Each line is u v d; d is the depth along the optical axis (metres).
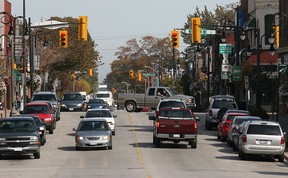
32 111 58.31
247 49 85.81
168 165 35.59
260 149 38.44
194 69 141.25
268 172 33.22
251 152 38.56
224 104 62.00
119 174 30.77
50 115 58.19
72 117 76.75
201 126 67.19
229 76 85.38
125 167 34.34
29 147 39.09
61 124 67.94
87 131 45.16
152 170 32.81
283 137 38.59
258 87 63.34
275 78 62.31
